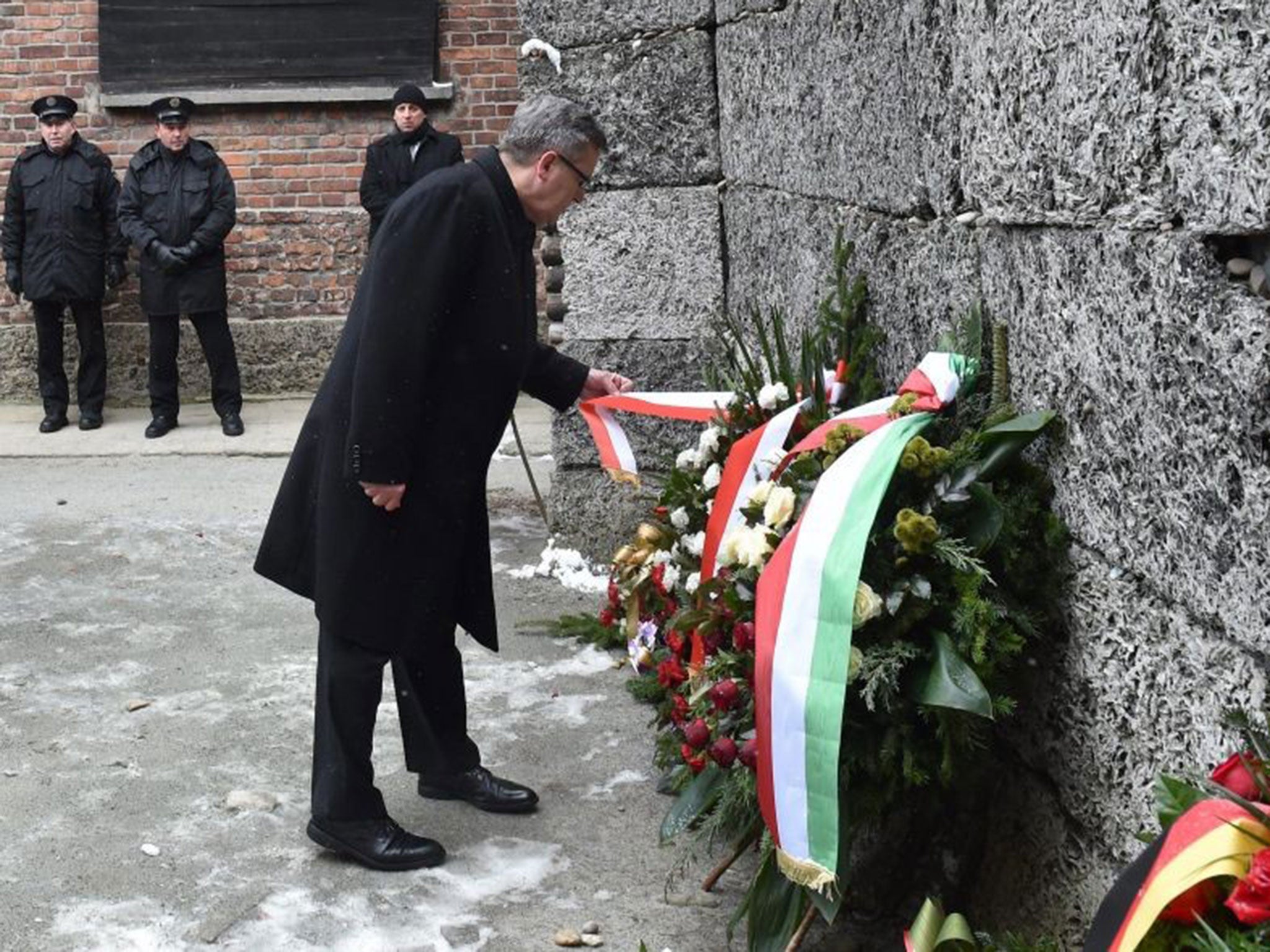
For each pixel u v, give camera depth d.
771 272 5.34
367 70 10.88
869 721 3.17
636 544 4.49
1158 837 2.34
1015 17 3.05
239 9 10.82
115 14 10.78
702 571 3.86
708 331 6.25
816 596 3.03
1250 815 2.17
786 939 3.25
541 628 5.77
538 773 4.50
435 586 3.83
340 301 11.20
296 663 5.45
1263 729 2.32
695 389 6.33
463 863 3.96
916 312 3.79
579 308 6.34
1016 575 3.11
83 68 10.86
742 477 3.89
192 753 4.66
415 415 3.64
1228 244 2.44
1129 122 2.62
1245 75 2.27
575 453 6.55
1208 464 2.46
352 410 3.65
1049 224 2.99
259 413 10.63
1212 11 2.35
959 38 3.36
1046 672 3.15
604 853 4.00
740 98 5.68
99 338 10.18
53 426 10.13
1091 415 2.89
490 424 3.84
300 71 10.87
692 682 3.62
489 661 5.43
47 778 4.48
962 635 3.08
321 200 11.07
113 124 10.91
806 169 4.78
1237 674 2.44
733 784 3.40
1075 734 3.04
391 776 4.49
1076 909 3.06
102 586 6.41
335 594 3.77
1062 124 2.87
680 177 6.20
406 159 10.01
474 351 3.75
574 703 5.02
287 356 11.17
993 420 3.17
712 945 3.55
